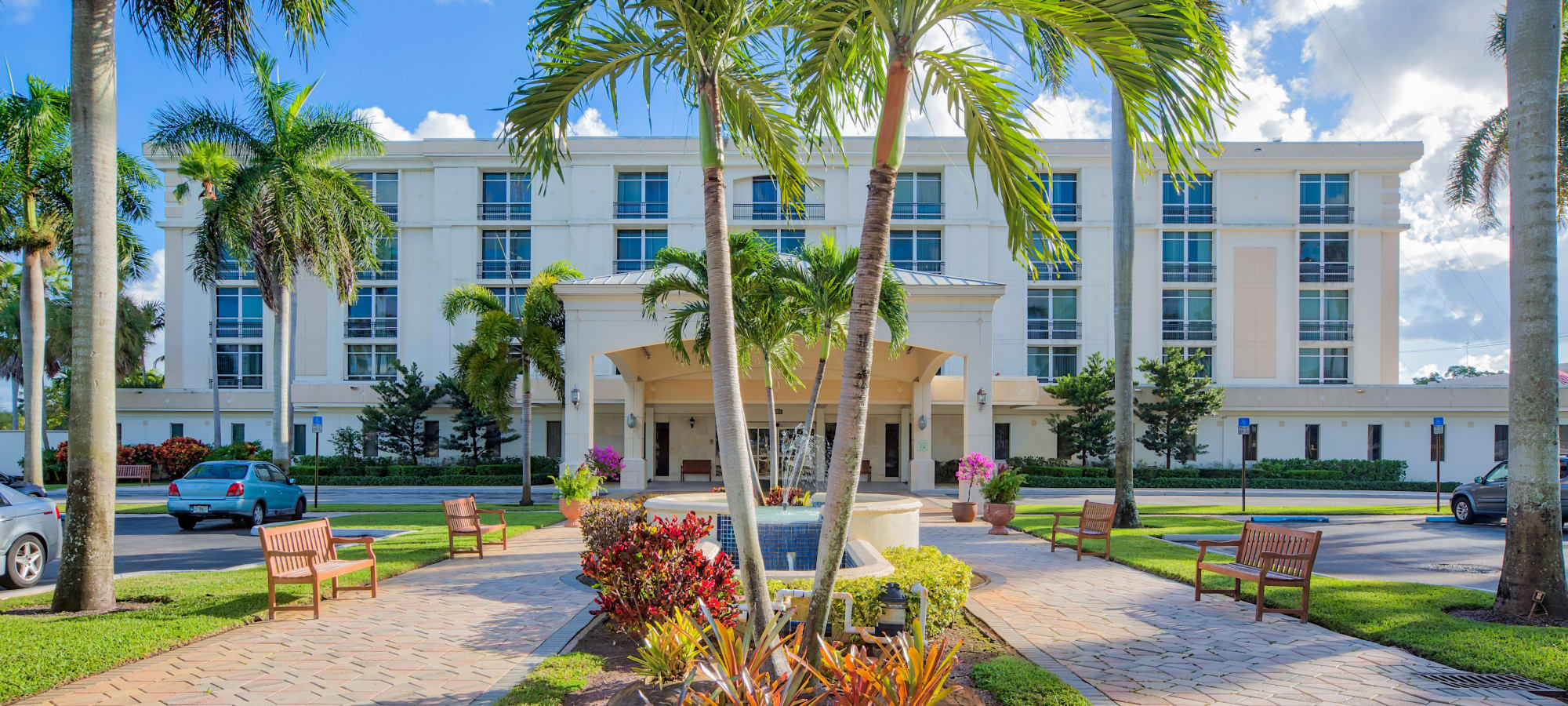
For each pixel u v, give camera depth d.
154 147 24.08
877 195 4.90
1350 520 19.41
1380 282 39.16
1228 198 39.50
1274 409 35.50
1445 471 34.66
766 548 9.76
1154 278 39.25
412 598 8.90
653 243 39.47
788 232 38.94
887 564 7.48
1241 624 7.75
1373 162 39.03
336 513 20.20
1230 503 25.05
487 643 6.94
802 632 4.93
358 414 36.00
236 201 21.94
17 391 49.16
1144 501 25.81
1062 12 4.89
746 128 6.71
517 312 39.06
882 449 36.47
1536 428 8.03
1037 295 39.47
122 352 40.72
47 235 21.83
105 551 8.25
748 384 32.62
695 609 6.24
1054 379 39.19
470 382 25.08
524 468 23.67
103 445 8.28
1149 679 5.98
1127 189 17.22
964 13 5.09
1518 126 8.38
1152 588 9.69
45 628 6.99
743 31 5.64
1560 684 5.74
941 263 39.25
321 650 6.70
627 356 26.95
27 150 21.09
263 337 39.41
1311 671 6.18
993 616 8.12
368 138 24.42
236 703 5.37
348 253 23.56
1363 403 35.09
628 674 6.02
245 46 9.80
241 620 7.63
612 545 6.83
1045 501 25.47
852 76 6.39
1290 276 39.31
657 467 36.28
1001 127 5.68
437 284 39.09
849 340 4.91
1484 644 6.71
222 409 36.59
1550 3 8.23
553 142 6.52
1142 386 34.81
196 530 17.00
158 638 6.77
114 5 8.55
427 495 28.17
